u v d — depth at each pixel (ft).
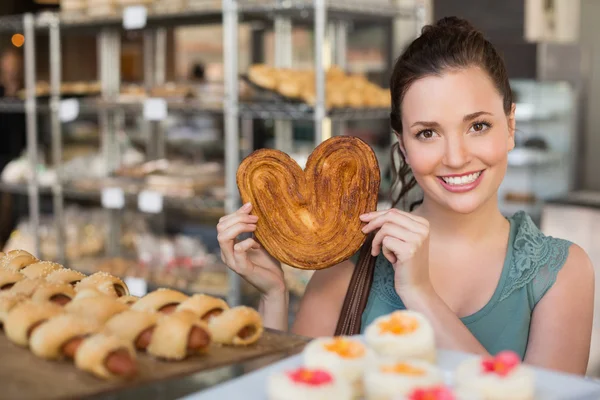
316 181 4.35
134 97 13.29
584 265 4.67
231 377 3.15
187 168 13.07
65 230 14.29
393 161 5.40
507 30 18.39
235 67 11.17
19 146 17.38
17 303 3.76
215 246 13.61
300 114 10.59
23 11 21.29
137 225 14.26
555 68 16.65
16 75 17.10
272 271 4.88
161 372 3.18
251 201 4.36
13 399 2.93
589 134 22.72
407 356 3.00
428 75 4.31
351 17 11.72
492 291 4.66
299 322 5.15
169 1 11.91
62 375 3.16
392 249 4.19
